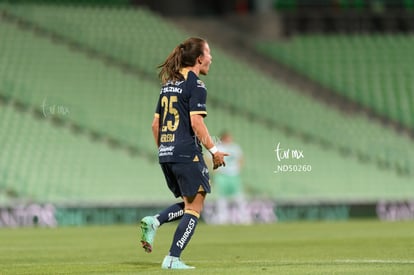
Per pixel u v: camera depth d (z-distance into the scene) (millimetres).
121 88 103688
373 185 98562
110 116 98500
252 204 82438
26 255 40469
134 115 100000
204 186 29828
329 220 84625
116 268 30719
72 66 104312
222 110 106875
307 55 117312
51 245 48938
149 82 106375
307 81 114938
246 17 121625
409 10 124062
